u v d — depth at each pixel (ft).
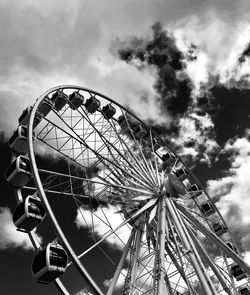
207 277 66.64
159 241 70.54
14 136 78.48
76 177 73.72
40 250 62.39
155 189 82.94
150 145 106.52
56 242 60.85
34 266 59.93
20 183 73.20
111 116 100.63
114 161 86.53
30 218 66.64
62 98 90.07
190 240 72.79
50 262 58.23
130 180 82.02
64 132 79.51
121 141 90.12
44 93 81.05
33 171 64.28
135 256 73.00
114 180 84.12
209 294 64.03
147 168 87.40
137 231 77.10
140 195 82.33
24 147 78.28
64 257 60.80
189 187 107.65
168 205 79.66
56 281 61.00
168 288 70.69
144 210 77.15
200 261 68.90
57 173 69.92
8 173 73.82
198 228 85.81
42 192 61.46
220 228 103.30
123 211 80.18
